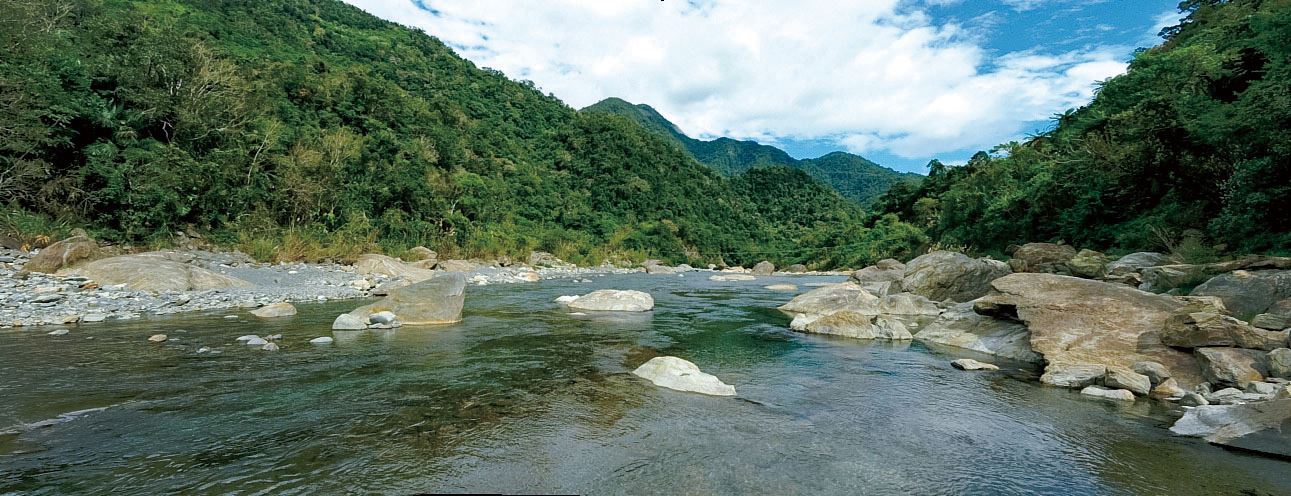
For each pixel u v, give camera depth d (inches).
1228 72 753.0
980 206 1521.9
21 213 815.1
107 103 1042.1
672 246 2901.1
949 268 735.1
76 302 510.9
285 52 3166.8
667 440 205.9
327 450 186.9
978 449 203.5
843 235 3282.5
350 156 1606.8
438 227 1648.6
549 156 3843.5
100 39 1285.7
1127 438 216.8
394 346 380.8
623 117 5027.1
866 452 198.5
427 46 5088.6
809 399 271.0
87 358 319.9
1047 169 1237.1
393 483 162.2
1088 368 307.0
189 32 2470.5
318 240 1164.5
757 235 3922.2
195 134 1230.9
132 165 994.7
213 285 669.3
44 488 151.6
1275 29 673.6
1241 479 175.8
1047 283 438.6
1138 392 285.6
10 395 242.2
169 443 189.6
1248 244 548.1
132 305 526.9
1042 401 271.9
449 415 229.5
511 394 264.4
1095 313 378.6
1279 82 569.3
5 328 413.7
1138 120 832.9
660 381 291.4
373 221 1443.2
